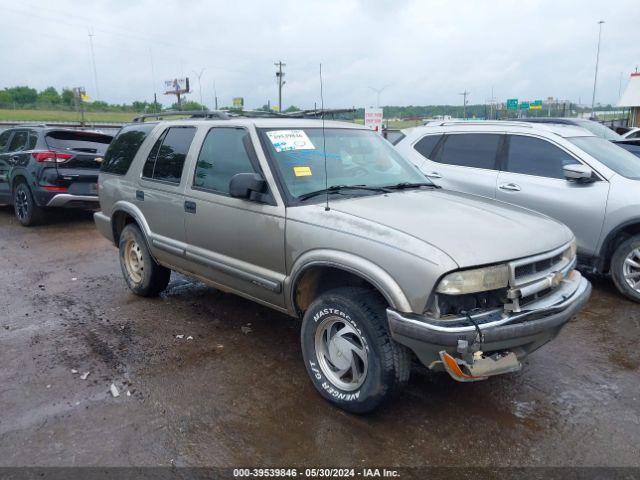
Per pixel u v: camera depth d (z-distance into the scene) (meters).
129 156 5.56
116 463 2.98
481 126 6.86
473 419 3.42
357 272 3.19
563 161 6.04
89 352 4.37
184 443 3.16
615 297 5.73
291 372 4.04
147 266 5.42
